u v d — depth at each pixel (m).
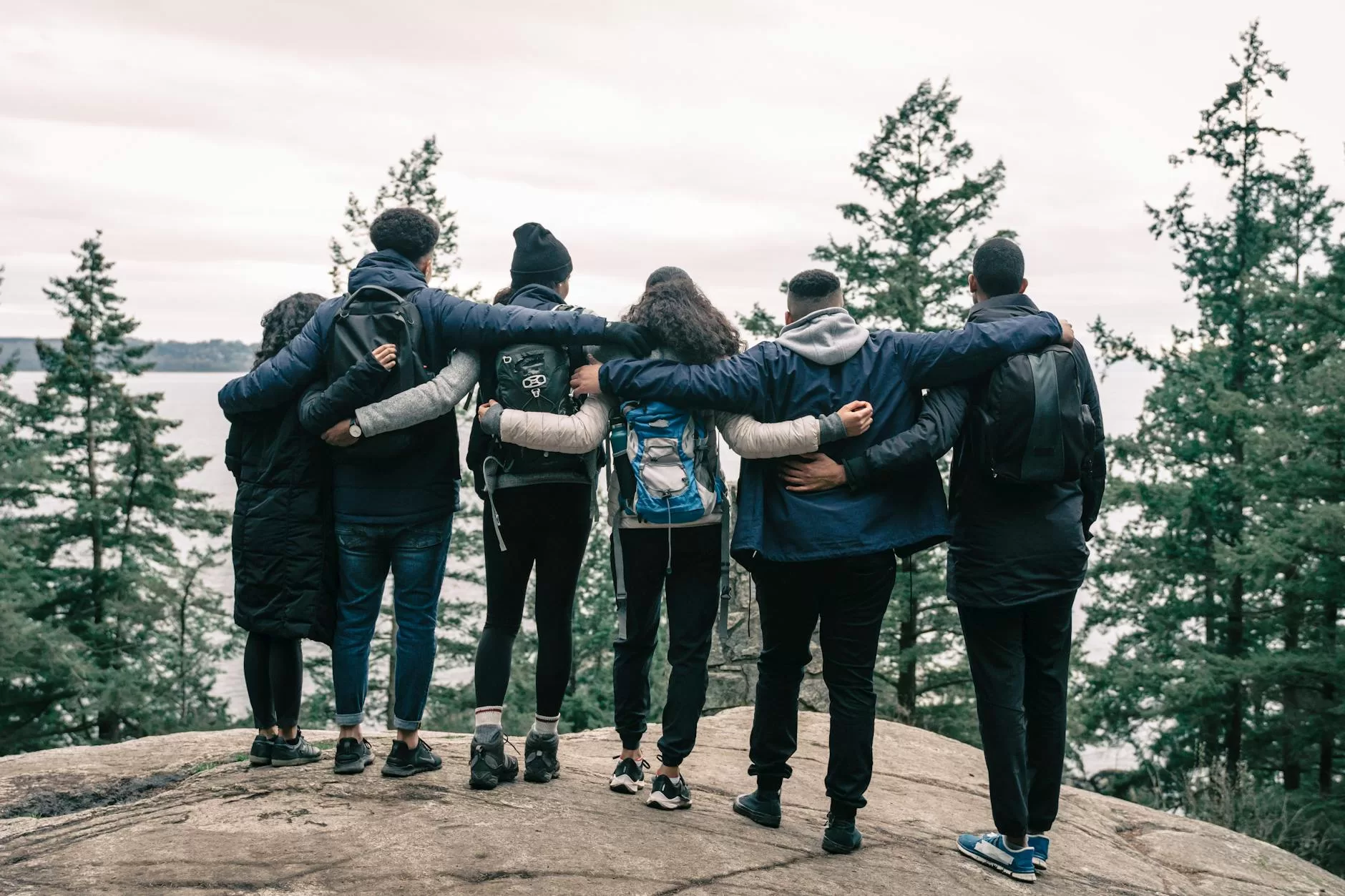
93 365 25.39
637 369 3.26
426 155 23.84
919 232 20.20
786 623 3.46
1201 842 4.65
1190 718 18.48
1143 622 21.05
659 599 3.56
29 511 25.72
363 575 3.54
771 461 3.37
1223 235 20.36
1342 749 18.48
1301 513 15.35
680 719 3.53
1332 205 20.36
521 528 3.45
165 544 26.31
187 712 26.61
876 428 3.31
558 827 3.19
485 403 3.40
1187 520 19.03
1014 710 3.55
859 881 3.24
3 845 3.07
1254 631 19.89
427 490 3.49
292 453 3.50
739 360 3.29
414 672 3.57
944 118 20.11
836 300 3.47
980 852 3.71
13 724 23.83
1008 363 3.31
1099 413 3.50
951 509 3.58
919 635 19.03
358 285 3.48
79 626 24.72
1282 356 19.19
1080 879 3.83
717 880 3.00
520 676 21.30
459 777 3.66
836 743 3.43
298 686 3.78
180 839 2.95
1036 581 3.39
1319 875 4.47
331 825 3.08
